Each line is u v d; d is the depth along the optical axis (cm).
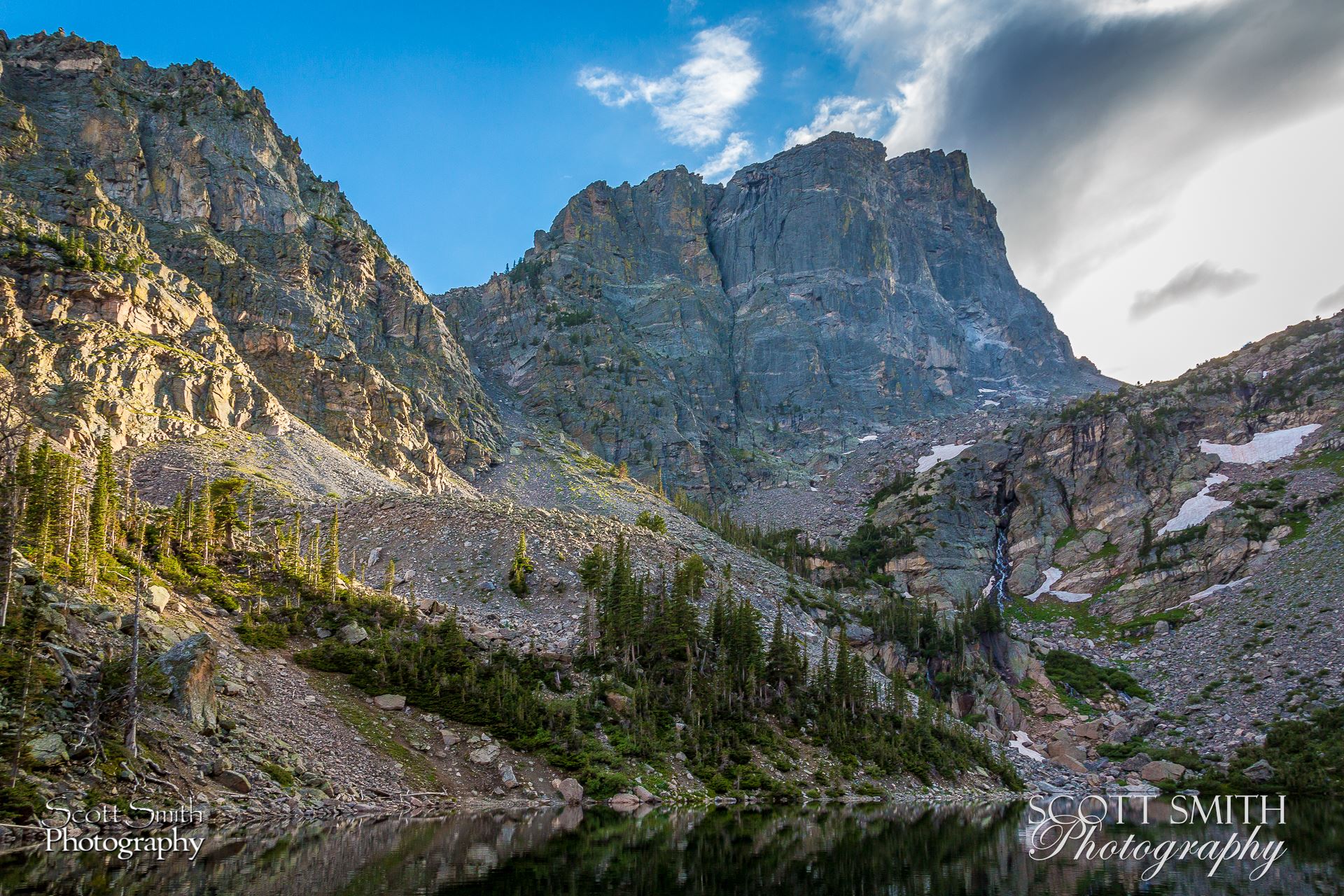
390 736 7988
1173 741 15012
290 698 7794
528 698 9125
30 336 16862
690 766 9631
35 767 5119
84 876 4269
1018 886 5719
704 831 7212
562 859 5606
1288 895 5594
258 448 18288
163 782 5659
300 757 6938
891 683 13912
